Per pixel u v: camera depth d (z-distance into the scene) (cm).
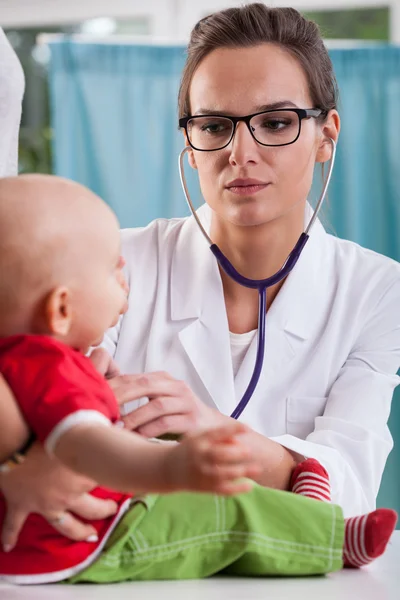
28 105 339
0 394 84
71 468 81
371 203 278
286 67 141
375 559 108
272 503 101
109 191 281
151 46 279
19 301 90
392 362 157
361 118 278
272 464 120
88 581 95
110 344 157
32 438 90
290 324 154
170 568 98
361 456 137
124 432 81
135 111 280
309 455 125
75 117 280
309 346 156
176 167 280
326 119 149
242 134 137
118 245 97
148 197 280
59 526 91
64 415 82
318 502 103
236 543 98
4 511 92
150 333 156
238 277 148
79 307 92
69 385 84
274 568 99
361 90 277
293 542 100
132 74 280
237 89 139
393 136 277
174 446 76
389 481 267
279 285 157
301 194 144
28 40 338
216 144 142
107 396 88
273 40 142
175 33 326
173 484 75
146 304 160
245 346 155
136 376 112
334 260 164
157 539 96
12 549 93
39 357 87
